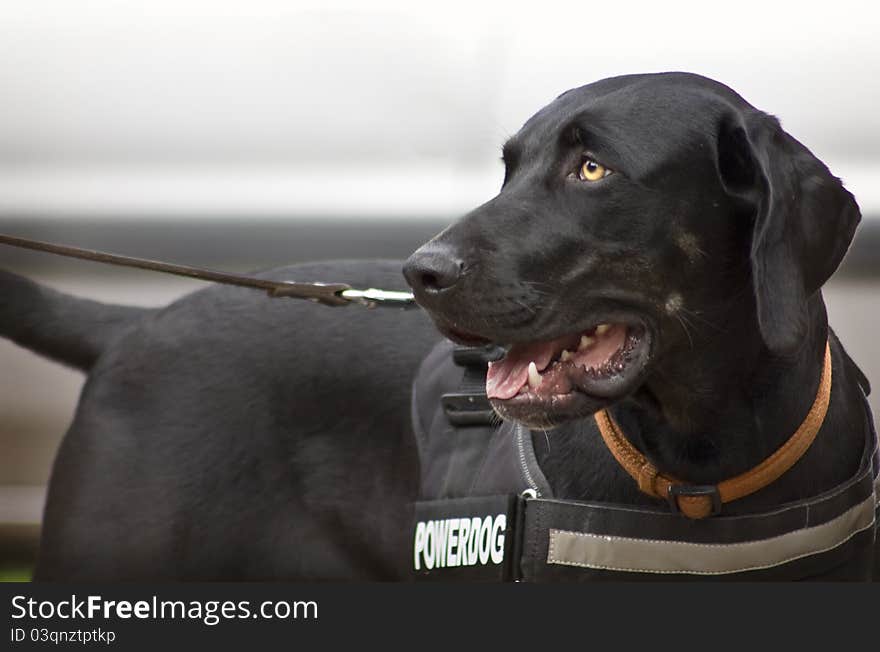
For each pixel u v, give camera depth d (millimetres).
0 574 8562
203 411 6754
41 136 8266
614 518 5254
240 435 6734
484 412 5758
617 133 5109
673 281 5172
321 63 7957
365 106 7887
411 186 7828
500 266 5027
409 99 7852
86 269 8867
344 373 6695
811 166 5121
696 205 5148
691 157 5133
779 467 5121
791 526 5148
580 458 5395
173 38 8102
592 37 7922
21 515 8875
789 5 7891
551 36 7922
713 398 5125
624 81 5320
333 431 6688
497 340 5070
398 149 7855
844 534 5246
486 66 7871
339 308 6879
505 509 5422
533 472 5449
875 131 7734
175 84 8078
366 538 6609
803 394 5125
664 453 5207
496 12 7898
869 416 5512
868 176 7680
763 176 4996
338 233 7824
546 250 5098
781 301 4871
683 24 7910
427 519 5738
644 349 5133
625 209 5113
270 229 7949
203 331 6918
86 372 7125
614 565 5258
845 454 5285
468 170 7805
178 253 8125
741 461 5129
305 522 6742
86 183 8320
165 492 6680
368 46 7875
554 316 5109
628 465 5270
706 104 5199
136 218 8203
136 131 8180
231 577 6754
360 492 6613
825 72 7793
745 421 5109
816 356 5176
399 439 6512
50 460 9039
